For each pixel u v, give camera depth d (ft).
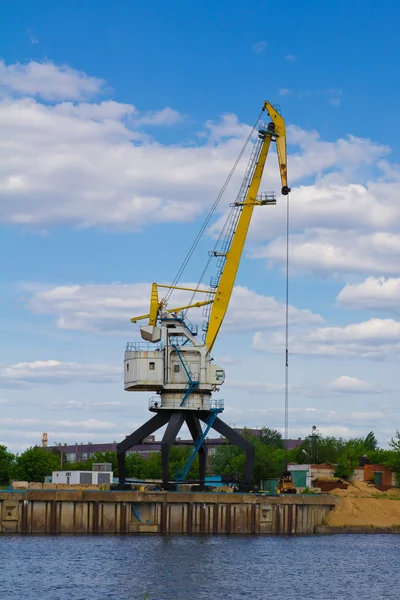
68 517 349.82
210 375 387.34
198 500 365.61
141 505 362.12
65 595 223.51
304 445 615.98
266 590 237.66
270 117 405.59
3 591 226.99
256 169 403.34
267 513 379.35
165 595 226.58
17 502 344.08
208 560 283.18
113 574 253.24
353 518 401.70
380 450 629.10
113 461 621.72
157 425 387.96
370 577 263.70
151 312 389.60
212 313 393.50
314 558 298.97
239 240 399.44
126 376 389.60
